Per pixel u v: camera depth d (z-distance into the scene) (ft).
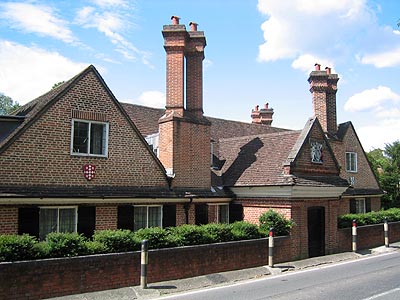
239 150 69.10
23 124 41.78
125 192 48.08
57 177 43.34
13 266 30.50
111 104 49.01
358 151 94.27
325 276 44.21
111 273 35.81
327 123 87.15
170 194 52.70
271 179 56.85
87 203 44.39
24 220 39.32
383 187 111.55
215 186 61.41
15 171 40.22
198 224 56.13
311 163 59.36
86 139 46.70
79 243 35.22
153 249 39.55
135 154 50.93
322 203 61.11
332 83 88.89
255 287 38.58
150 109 71.87
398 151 120.78
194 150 58.08
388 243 71.20
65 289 33.01
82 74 46.65
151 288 36.65
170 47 58.65
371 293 35.53
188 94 60.29
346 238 65.05
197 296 34.76
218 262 43.98
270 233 48.83
